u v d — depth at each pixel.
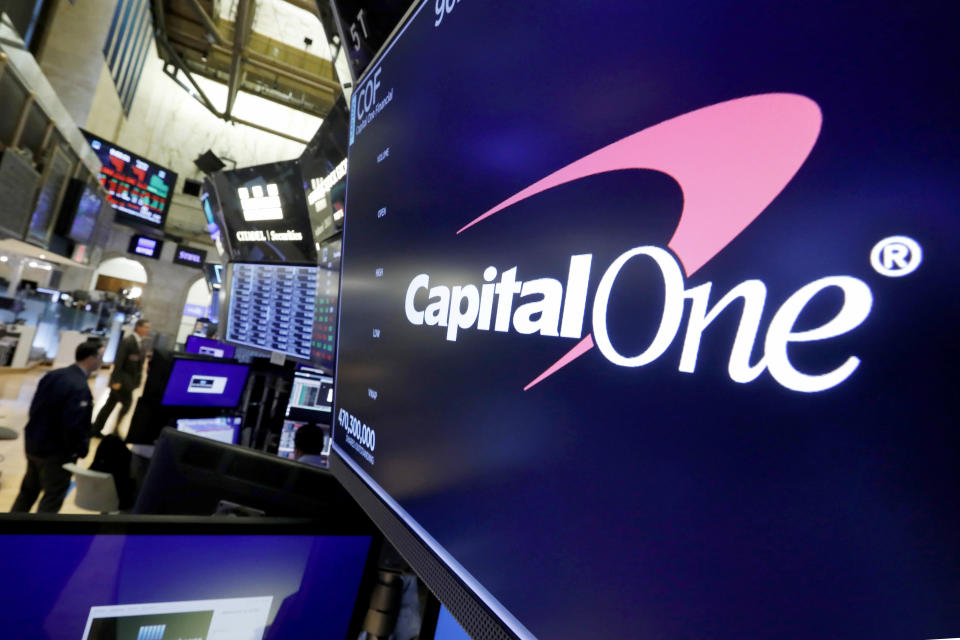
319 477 1.04
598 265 0.38
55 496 2.91
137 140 14.34
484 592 0.47
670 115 0.34
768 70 0.28
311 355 1.91
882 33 0.23
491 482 0.48
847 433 0.22
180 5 11.35
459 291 0.59
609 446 0.35
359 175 1.03
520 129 0.51
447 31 0.69
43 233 8.15
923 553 0.19
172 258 15.41
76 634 0.71
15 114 6.17
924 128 0.21
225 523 0.80
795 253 0.25
